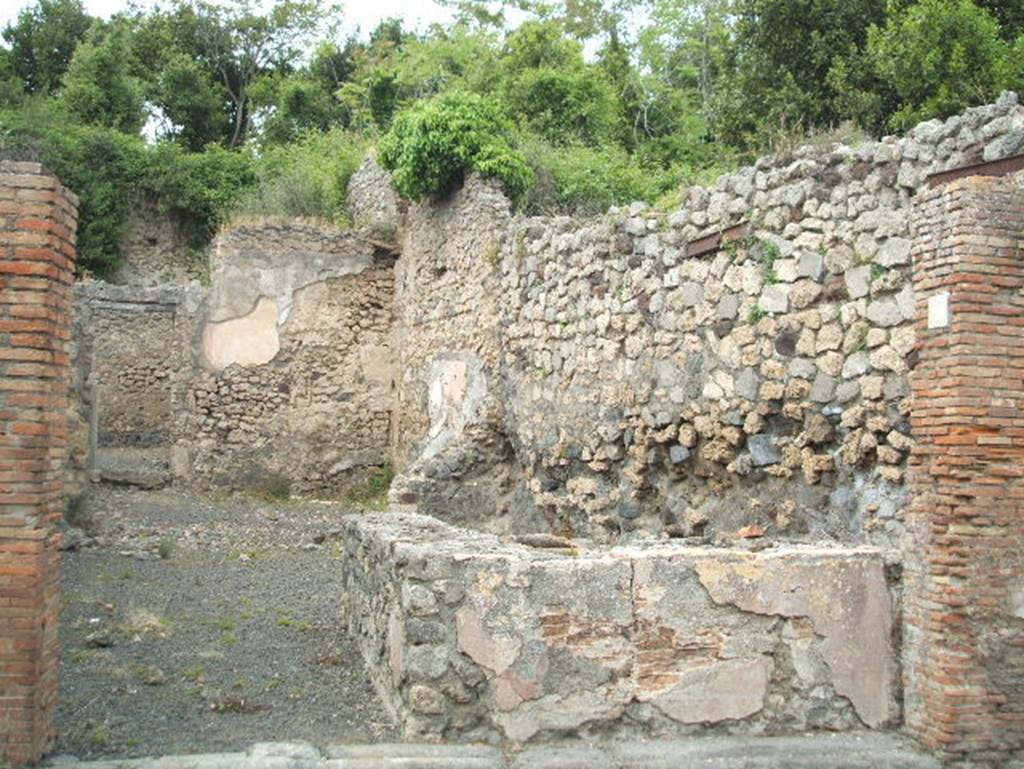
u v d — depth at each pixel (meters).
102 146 23.73
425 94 23.56
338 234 15.86
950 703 4.76
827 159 6.49
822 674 5.09
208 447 15.14
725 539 6.12
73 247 4.52
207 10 34.69
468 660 4.85
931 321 4.98
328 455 15.62
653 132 21.56
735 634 5.04
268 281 15.57
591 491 9.41
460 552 4.96
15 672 4.18
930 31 13.02
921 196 5.12
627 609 4.96
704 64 24.72
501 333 11.75
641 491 8.59
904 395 5.79
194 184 24.25
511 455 11.77
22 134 23.14
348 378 15.82
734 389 7.26
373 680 5.92
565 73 20.19
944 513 4.84
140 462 17.02
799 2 15.40
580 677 4.90
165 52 32.94
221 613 7.52
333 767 4.41
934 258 4.98
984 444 4.79
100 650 6.36
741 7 16.39
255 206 19.59
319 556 10.05
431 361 14.13
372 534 6.17
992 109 5.41
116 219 23.66
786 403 6.72
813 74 15.38
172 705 5.37
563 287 10.04
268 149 26.91
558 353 10.13
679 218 8.02
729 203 7.38
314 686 5.86
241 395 15.34
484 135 13.16
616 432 8.88
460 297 13.17
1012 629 4.81
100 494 13.53
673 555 5.04
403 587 4.93
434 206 14.21
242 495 14.98
